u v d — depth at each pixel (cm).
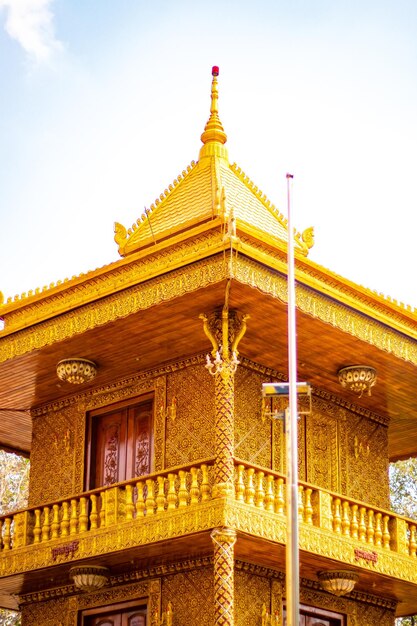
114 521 1748
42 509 1877
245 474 1681
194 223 1841
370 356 1875
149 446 1967
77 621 1970
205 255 1602
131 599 1905
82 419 2084
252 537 1636
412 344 1894
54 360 1914
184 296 1641
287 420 1463
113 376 2012
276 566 1862
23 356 1877
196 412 1894
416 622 3042
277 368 1961
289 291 1541
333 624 2011
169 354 1912
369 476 2123
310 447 2016
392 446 2398
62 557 1800
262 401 1928
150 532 1683
